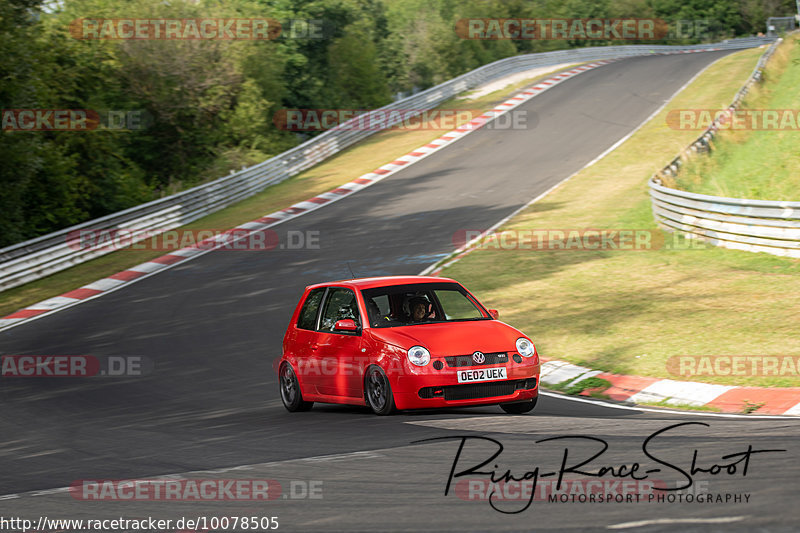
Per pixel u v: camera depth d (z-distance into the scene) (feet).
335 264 278.67
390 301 115.34
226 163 506.07
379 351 106.73
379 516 60.85
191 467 85.87
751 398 113.50
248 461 86.17
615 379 131.64
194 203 390.01
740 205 229.04
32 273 296.51
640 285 204.13
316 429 102.94
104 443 106.22
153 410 132.77
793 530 49.75
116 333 211.82
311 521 61.16
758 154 333.62
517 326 177.47
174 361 176.14
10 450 107.34
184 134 525.34
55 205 393.09
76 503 72.95
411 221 339.77
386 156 495.41
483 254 265.75
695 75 627.87
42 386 161.79
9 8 361.51
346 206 386.11
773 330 149.89
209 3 572.10
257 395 140.05
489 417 103.14
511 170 423.64
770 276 198.90
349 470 77.05
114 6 515.91
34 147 353.72
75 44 452.76
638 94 579.89
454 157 470.39
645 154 424.87
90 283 284.00
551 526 54.95
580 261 240.32
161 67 509.76
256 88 545.44
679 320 165.37
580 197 351.67
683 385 123.54
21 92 353.31
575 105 567.59
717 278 202.59
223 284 264.93
